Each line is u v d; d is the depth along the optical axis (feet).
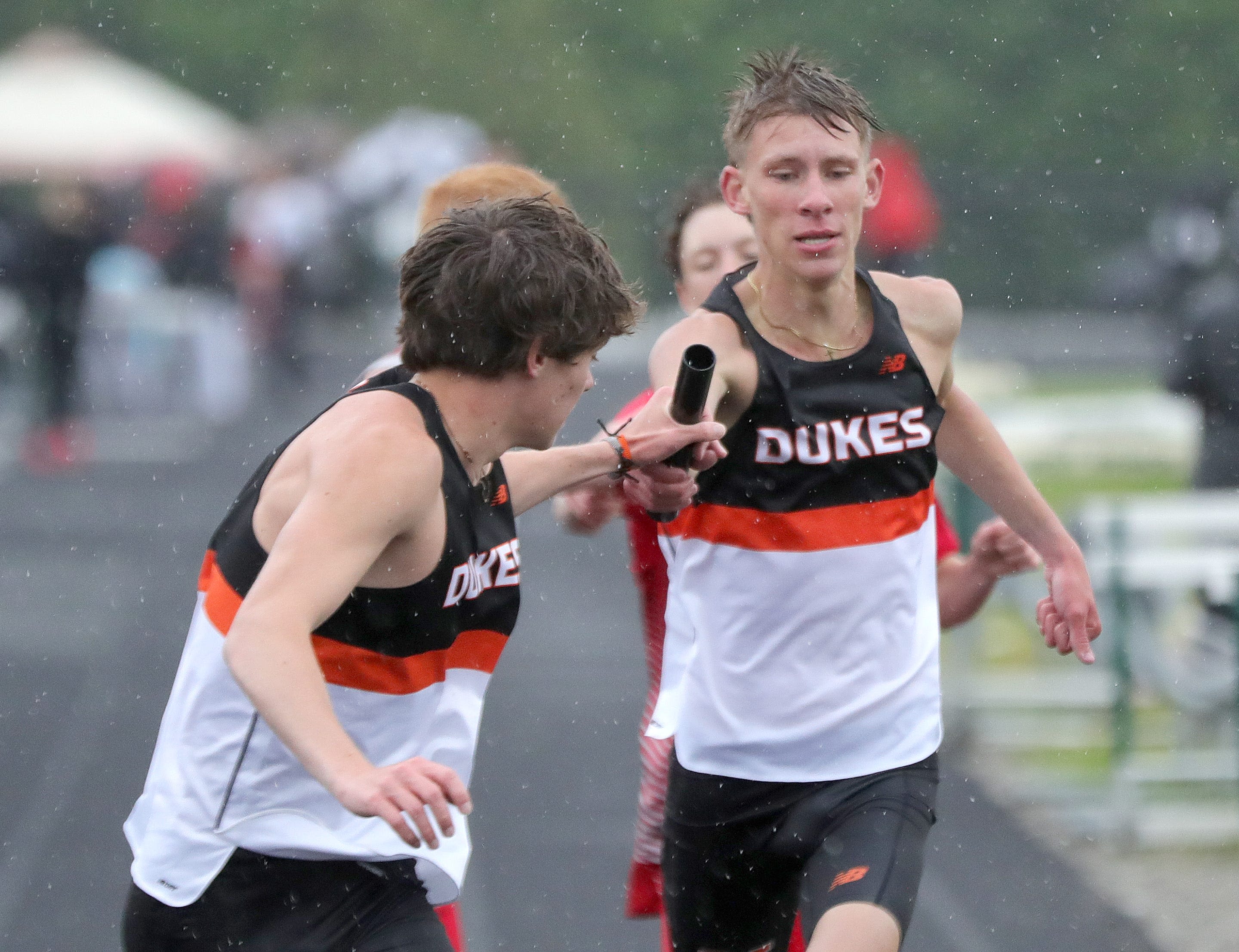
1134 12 379.14
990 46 381.60
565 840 72.13
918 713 41.78
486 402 34.53
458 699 36.11
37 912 63.10
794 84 40.45
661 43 387.34
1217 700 82.58
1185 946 60.90
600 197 242.99
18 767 82.17
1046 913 65.10
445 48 390.63
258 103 403.13
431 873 35.99
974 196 247.50
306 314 229.04
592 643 108.68
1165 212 242.37
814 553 40.78
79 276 177.68
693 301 49.93
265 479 34.22
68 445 178.40
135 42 411.13
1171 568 76.28
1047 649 103.45
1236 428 97.04
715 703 41.86
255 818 34.04
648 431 38.88
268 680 29.71
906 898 38.14
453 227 34.60
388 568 33.06
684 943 45.01
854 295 41.19
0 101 262.26
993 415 144.97
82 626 111.45
